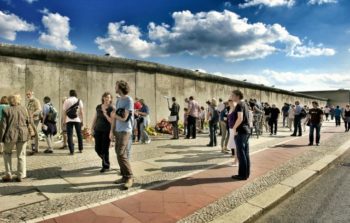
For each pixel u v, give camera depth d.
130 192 4.93
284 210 4.62
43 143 9.60
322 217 4.31
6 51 9.66
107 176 5.82
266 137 13.12
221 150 8.98
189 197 4.76
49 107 8.14
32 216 3.88
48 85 10.81
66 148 8.83
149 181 5.58
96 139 6.12
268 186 5.45
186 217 3.99
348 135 14.45
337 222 4.12
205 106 18.06
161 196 4.77
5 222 3.68
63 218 3.84
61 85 11.17
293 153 8.85
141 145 10.16
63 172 6.07
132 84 13.58
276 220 4.23
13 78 9.94
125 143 5.14
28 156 7.64
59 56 10.93
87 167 6.51
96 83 12.25
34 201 4.43
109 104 5.99
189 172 6.32
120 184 5.32
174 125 12.08
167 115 15.36
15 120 5.28
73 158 7.44
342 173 6.99
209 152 8.79
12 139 5.20
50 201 4.44
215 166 6.92
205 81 18.12
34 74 10.45
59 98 11.10
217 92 19.25
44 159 7.29
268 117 15.17
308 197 5.22
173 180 5.69
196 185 5.41
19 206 4.22
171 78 15.65
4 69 9.73
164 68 15.00
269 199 4.75
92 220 3.80
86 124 11.89
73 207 4.22
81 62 11.65
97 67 12.28
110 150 8.55
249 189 5.23
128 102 5.15
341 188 5.75
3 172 6.01
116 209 4.19
